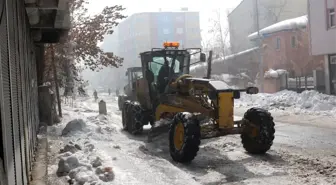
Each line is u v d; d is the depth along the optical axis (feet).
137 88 39.32
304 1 156.25
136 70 72.18
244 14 168.76
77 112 62.95
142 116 37.45
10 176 11.32
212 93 25.46
